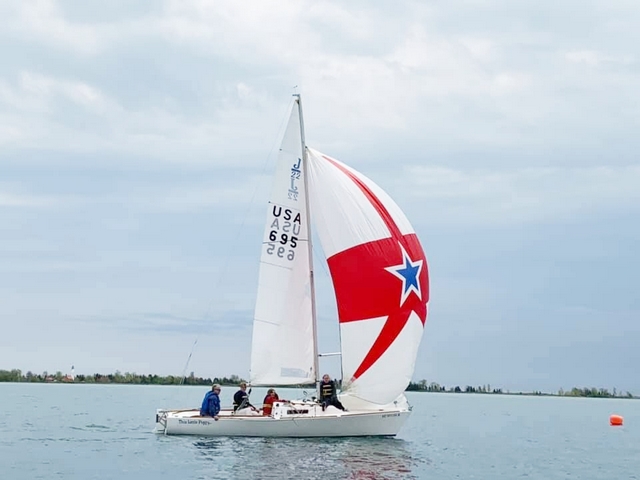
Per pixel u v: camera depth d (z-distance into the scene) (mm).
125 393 103375
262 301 30672
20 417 46438
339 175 31141
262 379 30422
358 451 27297
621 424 57156
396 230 30984
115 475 23094
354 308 30281
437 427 49000
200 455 26141
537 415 73562
